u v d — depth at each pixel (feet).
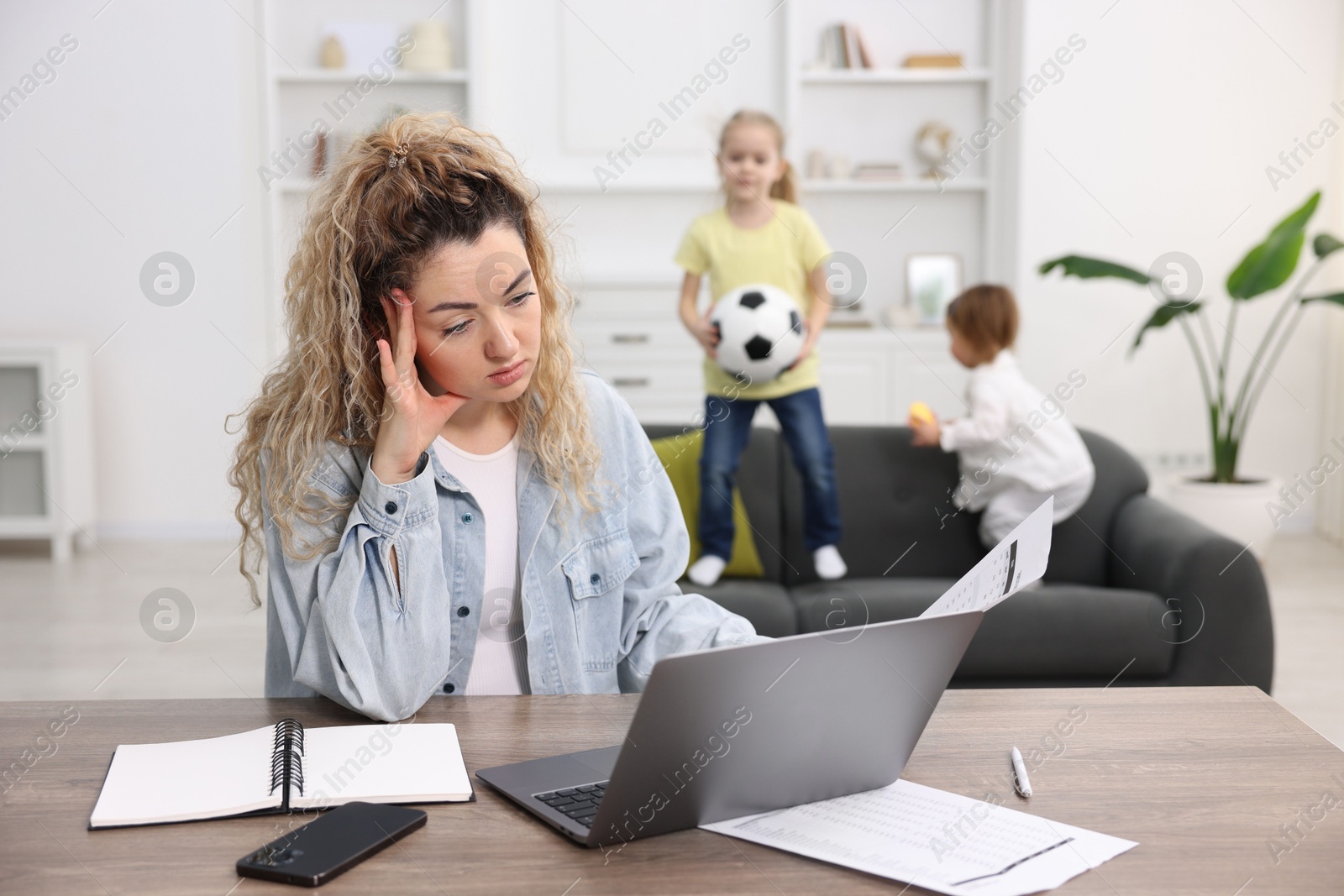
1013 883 2.45
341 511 3.75
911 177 16.51
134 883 2.45
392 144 3.65
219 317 15.10
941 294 16.58
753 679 2.53
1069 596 8.16
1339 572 13.48
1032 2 15.35
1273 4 15.28
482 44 15.44
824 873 2.52
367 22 15.55
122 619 11.44
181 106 14.73
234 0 14.67
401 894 2.40
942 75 16.01
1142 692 3.81
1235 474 13.69
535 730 3.41
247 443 4.00
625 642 4.27
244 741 3.20
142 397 15.08
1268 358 15.72
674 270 15.97
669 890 2.43
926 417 9.50
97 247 14.80
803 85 16.38
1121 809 2.86
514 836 2.69
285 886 2.44
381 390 3.80
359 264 3.64
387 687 3.49
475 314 3.55
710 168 16.30
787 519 9.82
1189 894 2.41
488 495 4.16
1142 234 15.72
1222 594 7.99
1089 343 15.88
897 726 2.89
